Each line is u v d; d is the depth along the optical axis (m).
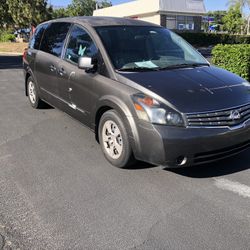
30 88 7.73
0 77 12.81
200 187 4.34
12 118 7.09
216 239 3.38
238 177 4.59
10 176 4.63
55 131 6.32
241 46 9.77
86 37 5.57
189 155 4.16
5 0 32.62
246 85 4.85
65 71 5.82
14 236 3.41
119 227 3.57
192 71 5.01
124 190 4.27
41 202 4.00
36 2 30.44
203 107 4.20
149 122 4.20
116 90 4.64
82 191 4.25
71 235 3.44
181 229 3.54
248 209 3.88
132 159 4.61
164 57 5.42
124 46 5.29
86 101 5.28
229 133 4.26
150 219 3.71
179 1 42.34
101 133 5.00
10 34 41.41
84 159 5.14
